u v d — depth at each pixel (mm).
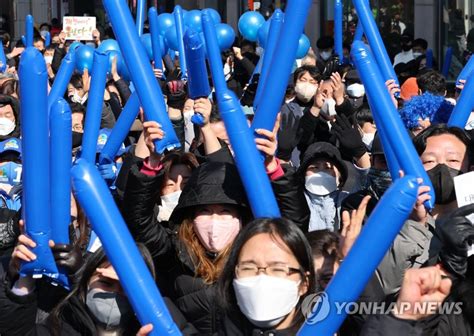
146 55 4094
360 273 2990
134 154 5035
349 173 6164
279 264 3475
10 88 9289
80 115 7902
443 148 4852
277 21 5383
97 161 6578
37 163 3684
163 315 3123
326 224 5879
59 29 21844
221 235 4363
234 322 3561
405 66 14055
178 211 4473
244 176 3725
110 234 3105
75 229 4949
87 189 3098
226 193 4344
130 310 3953
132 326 3990
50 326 4035
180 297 4402
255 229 3521
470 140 4941
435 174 4645
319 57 15039
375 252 2949
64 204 3902
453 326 3559
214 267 4367
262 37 10195
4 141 6488
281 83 3994
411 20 18844
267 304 3451
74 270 3924
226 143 5582
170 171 5430
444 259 3629
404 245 4211
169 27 10125
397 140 3939
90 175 3107
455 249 3588
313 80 8898
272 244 3492
